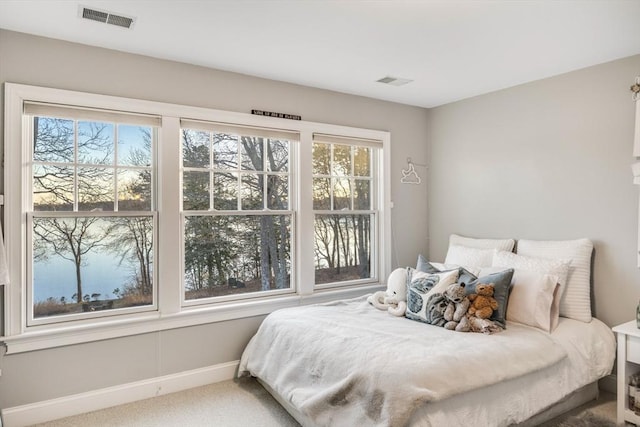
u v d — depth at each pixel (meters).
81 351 2.68
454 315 2.59
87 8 2.21
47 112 2.57
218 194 3.28
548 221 3.37
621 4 2.15
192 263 3.17
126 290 2.90
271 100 3.44
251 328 3.34
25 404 2.51
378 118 4.09
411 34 2.54
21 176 2.50
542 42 2.66
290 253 3.65
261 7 2.20
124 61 2.83
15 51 2.49
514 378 2.13
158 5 2.18
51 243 2.65
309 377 2.36
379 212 4.16
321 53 2.87
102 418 2.60
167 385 2.97
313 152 3.77
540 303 2.67
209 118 3.14
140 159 2.96
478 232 3.94
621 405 2.49
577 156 3.18
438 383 1.88
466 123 4.06
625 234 2.91
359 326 2.61
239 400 2.86
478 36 2.57
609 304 2.98
